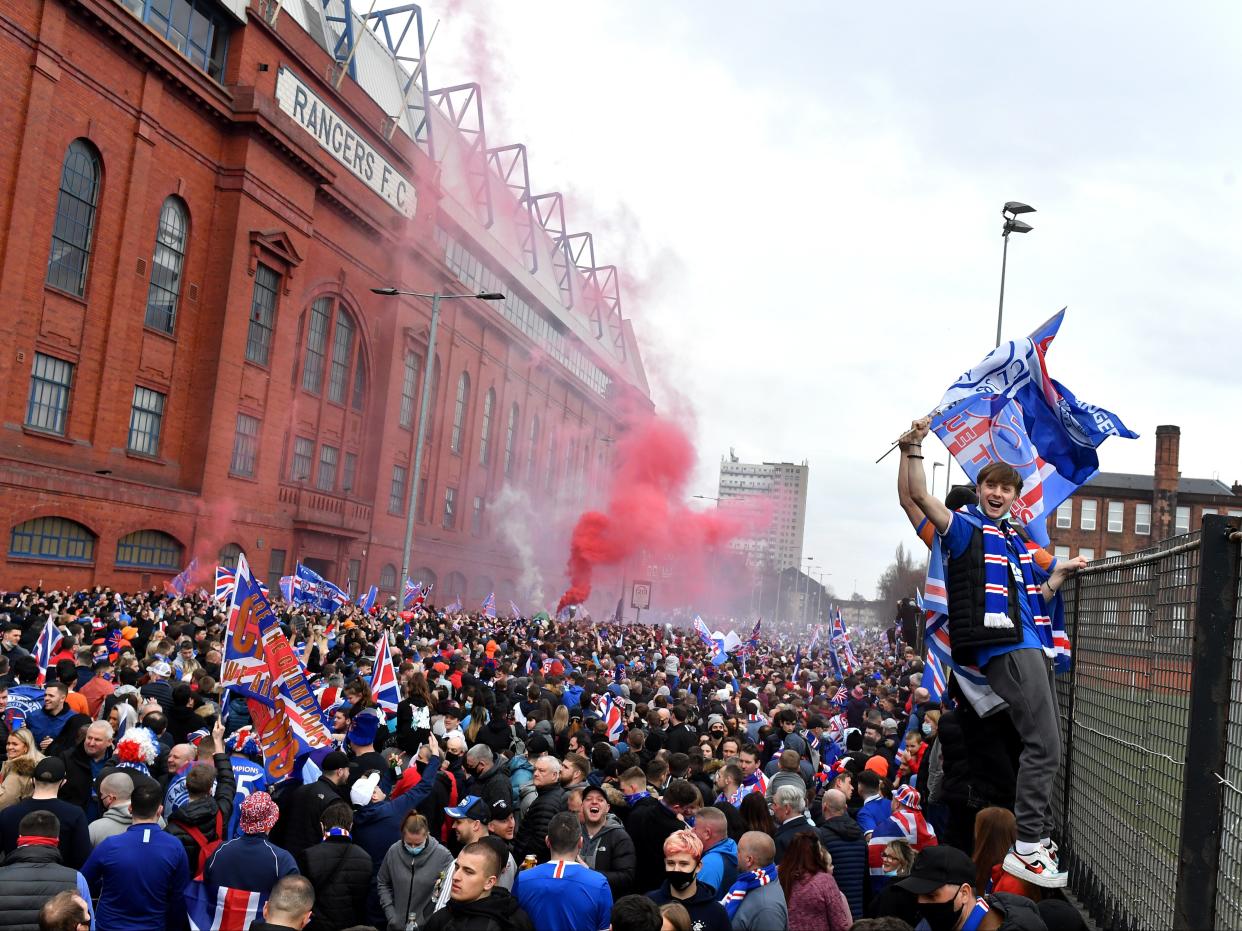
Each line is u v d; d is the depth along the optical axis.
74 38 36.47
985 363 6.30
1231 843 4.59
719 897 7.21
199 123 43.41
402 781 9.72
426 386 38.38
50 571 35.53
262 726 10.05
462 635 28.75
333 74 53.53
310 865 7.70
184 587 35.41
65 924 5.53
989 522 5.22
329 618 29.86
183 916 7.27
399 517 63.19
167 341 42.44
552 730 12.33
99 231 38.41
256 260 46.16
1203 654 4.77
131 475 40.50
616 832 8.18
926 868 5.13
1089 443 6.14
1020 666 4.95
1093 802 6.83
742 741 11.99
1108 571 6.70
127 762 8.65
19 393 34.97
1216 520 4.78
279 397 49.09
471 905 5.86
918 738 11.02
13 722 11.00
